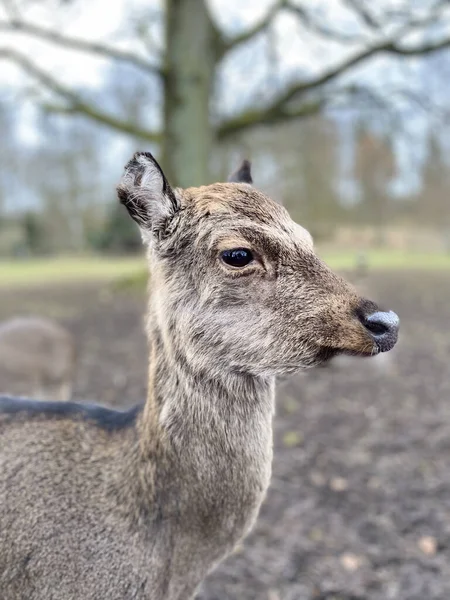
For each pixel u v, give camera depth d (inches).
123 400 64.4
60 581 21.4
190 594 22.1
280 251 20.7
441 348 89.2
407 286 157.0
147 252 22.8
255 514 21.8
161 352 21.8
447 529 39.6
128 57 114.2
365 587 34.3
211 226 20.9
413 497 43.6
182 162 113.7
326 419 59.3
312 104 122.6
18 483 22.4
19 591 21.8
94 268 233.0
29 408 24.4
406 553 37.3
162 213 21.3
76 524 21.7
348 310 20.2
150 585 21.4
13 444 23.2
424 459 49.9
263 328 20.5
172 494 21.2
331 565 36.2
